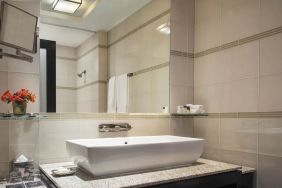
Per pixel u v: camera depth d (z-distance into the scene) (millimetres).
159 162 1425
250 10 1731
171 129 2059
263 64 1641
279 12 1557
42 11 1639
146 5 2008
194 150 1546
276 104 1560
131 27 1947
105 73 1844
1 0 1473
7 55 1422
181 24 2133
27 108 1557
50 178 1291
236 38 1827
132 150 1316
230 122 1854
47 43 1651
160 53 2035
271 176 1581
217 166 1559
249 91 1725
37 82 1598
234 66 1837
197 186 1367
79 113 1717
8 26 1373
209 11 2061
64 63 1701
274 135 1569
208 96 2041
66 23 1723
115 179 1259
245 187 1623
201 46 2123
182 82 2119
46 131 1600
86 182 1207
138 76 1964
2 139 1470
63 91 1686
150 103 1982
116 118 1841
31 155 1549
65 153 1650
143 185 1196
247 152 1729
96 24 1828
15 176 1415
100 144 1605
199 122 2123
